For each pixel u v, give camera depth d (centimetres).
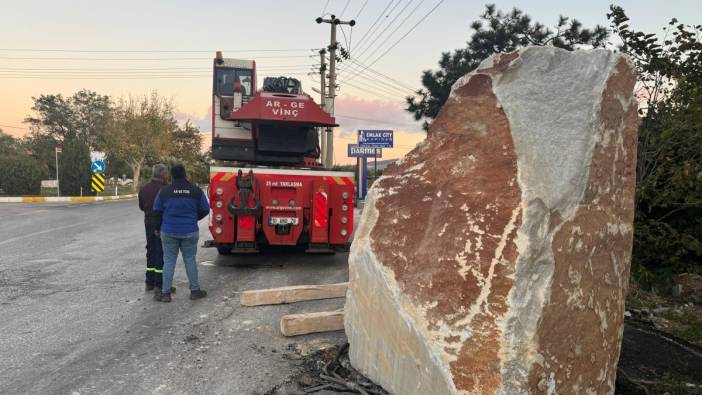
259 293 575
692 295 607
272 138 882
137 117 4372
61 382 366
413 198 329
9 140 6488
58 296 614
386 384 332
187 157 5056
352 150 2042
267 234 786
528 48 291
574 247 268
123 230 1308
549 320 253
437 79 1945
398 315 308
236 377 379
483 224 273
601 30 1814
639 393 338
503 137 285
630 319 509
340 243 812
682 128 548
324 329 480
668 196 574
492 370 245
